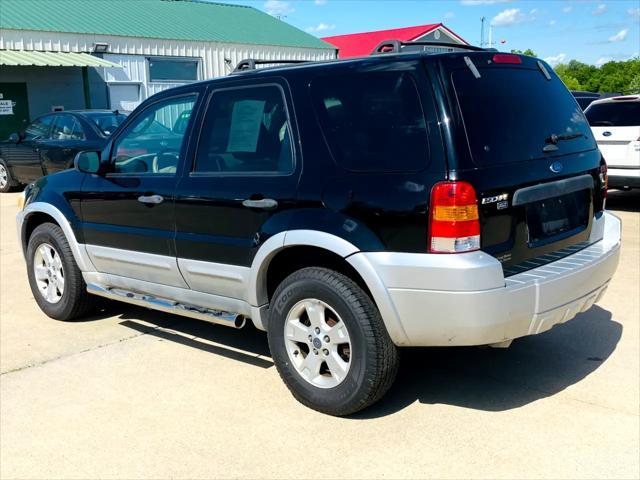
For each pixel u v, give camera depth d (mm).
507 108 3701
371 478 3223
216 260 4281
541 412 3842
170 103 4734
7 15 20500
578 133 4242
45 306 5719
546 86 4113
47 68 20797
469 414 3832
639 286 6285
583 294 3807
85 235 5227
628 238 8453
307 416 3861
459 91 3482
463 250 3328
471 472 3250
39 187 5727
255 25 27859
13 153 13727
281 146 3982
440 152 3371
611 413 3814
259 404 4027
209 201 4250
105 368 4617
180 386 4301
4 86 20094
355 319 3613
